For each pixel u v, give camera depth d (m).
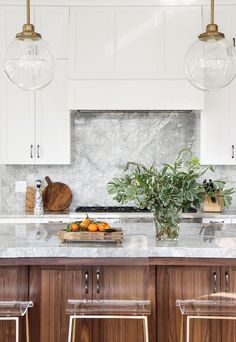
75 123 5.55
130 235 3.25
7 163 5.16
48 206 5.38
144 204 3.01
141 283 2.51
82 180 5.55
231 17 5.08
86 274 2.53
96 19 5.11
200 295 2.72
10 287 2.79
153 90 5.06
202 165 5.30
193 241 3.01
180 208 3.05
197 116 5.40
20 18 5.14
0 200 5.48
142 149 5.56
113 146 5.57
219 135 5.14
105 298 2.51
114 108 5.07
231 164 5.15
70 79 5.08
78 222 3.09
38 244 2.89
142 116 5.56
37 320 2.98
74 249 2.74
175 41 5.09
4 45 5.13
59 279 2.97
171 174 3.05
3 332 2.99
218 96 5.14
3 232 3.44
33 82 2.80
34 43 2.76
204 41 2.71
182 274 2.95
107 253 2.53
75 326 2.93
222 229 3.55
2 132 5.16
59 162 5.17
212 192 3.23
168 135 5.55
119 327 2.92
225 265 2.79
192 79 2.77
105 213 4.98
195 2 5.08
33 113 5.15
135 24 5.10
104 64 5.09
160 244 2.90
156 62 5.08
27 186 5.50
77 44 5.11
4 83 5.14
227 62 2.69
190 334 2.95
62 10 5.12
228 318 2.59
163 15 5.09
